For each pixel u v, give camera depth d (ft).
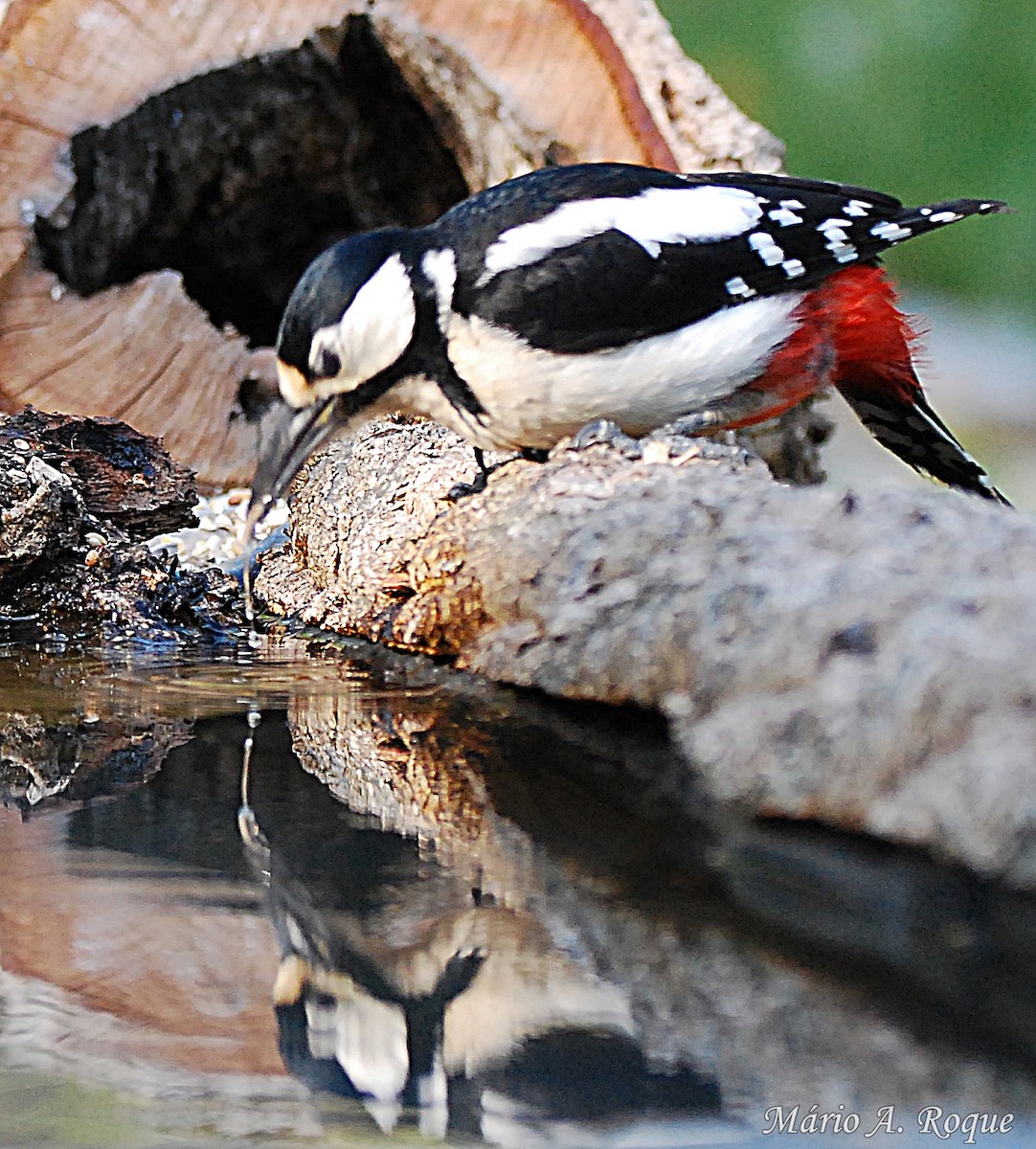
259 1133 10.76
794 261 13.61
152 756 13.35
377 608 13.64
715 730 13.16
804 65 20.79
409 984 13.02
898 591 13.12
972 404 17.94
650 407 13.61
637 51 14.01
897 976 13.02
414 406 13.61
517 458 13.66
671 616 13.25
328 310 13.56
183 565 13.83
